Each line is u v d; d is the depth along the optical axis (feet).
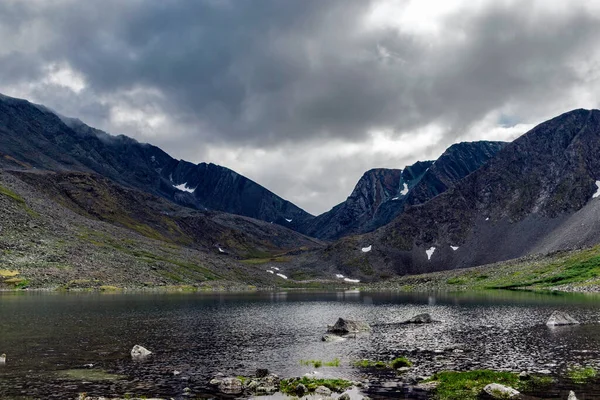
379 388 124.26
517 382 125.49
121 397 115.85
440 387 123.65
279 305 451.94
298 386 122.11
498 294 571.69
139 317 302.04
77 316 296.30
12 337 212.02
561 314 258.98
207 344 202.90
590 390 116.47
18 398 115.24
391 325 273.54
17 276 583.58
